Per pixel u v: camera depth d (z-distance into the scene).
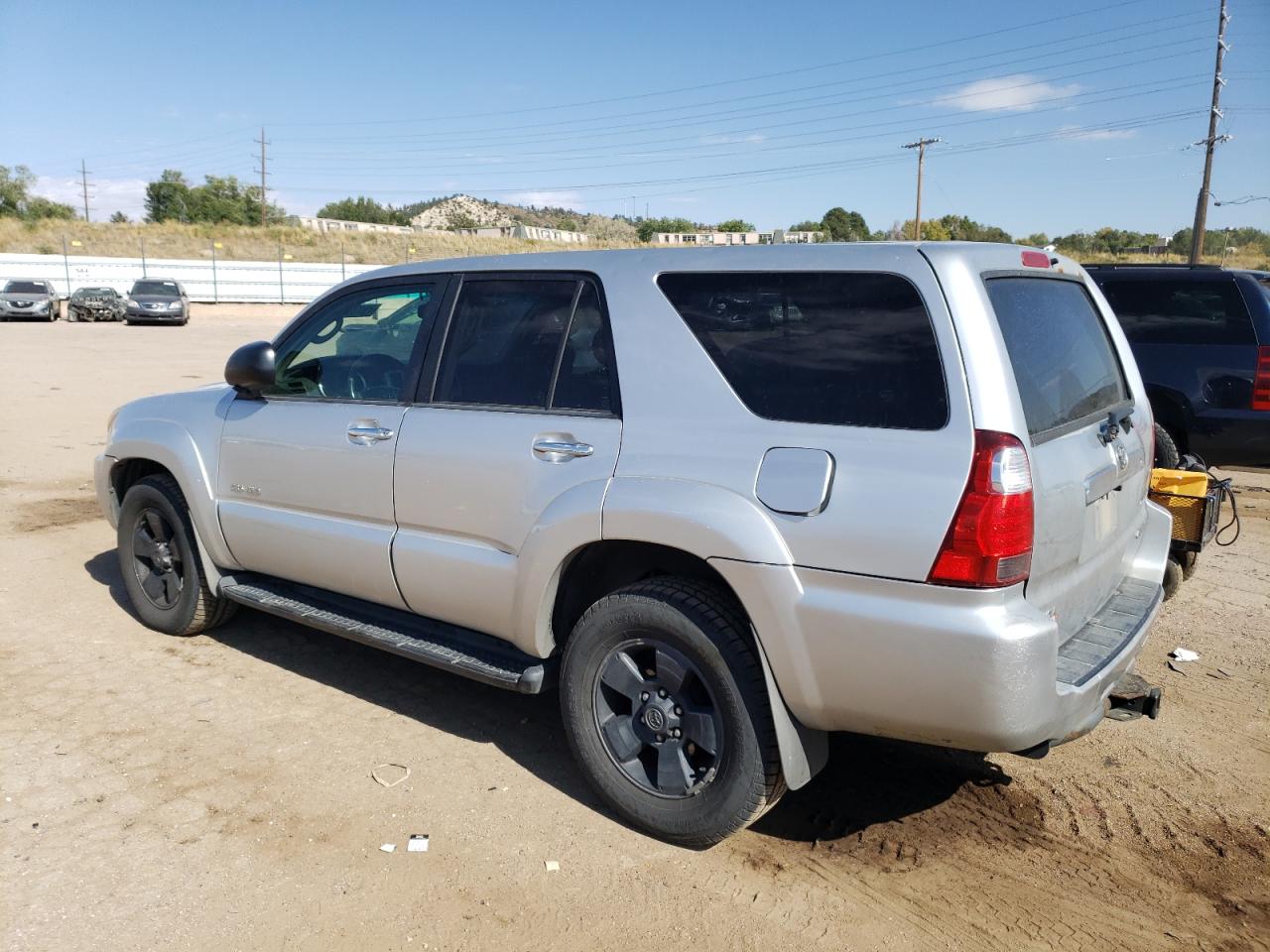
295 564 4.31
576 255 3.59
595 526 3.22
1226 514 8.13
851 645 2.79
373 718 4.16
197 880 3.00
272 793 3.51
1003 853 3.27
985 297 2.83
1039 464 2.79
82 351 21.72
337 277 45.97
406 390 3.89
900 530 2.71
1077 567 3.15
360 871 3.07
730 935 2.82
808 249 3.09
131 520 5.06
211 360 20.06
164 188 79.75
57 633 5.06
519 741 4.00
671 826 3.21
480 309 3.77
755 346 3.08
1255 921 2.94
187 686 4.43
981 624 2.63
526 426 3.48
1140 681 3.39
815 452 2.87
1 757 3.72
